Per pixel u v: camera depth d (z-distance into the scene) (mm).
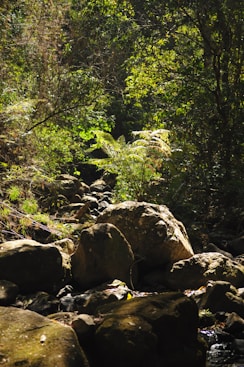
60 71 10812
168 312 4254
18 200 8648
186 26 12500
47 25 10812
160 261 7242
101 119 11781
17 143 9141
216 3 11469
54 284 6348
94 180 15406
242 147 11539
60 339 3812
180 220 10031
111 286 6375
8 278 6105
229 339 5129
